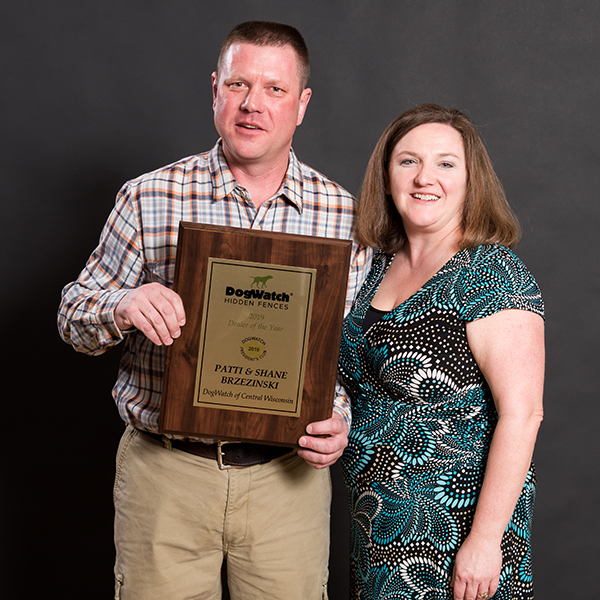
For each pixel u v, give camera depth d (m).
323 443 1.42
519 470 1.42
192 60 2.35
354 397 1.67
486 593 1.43
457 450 1.50
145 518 1.63
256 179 1.67
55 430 2.43
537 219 2.43
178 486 1.61
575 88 2.40
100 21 2.32
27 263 2.37
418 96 2.40
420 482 1.50
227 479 1.60
